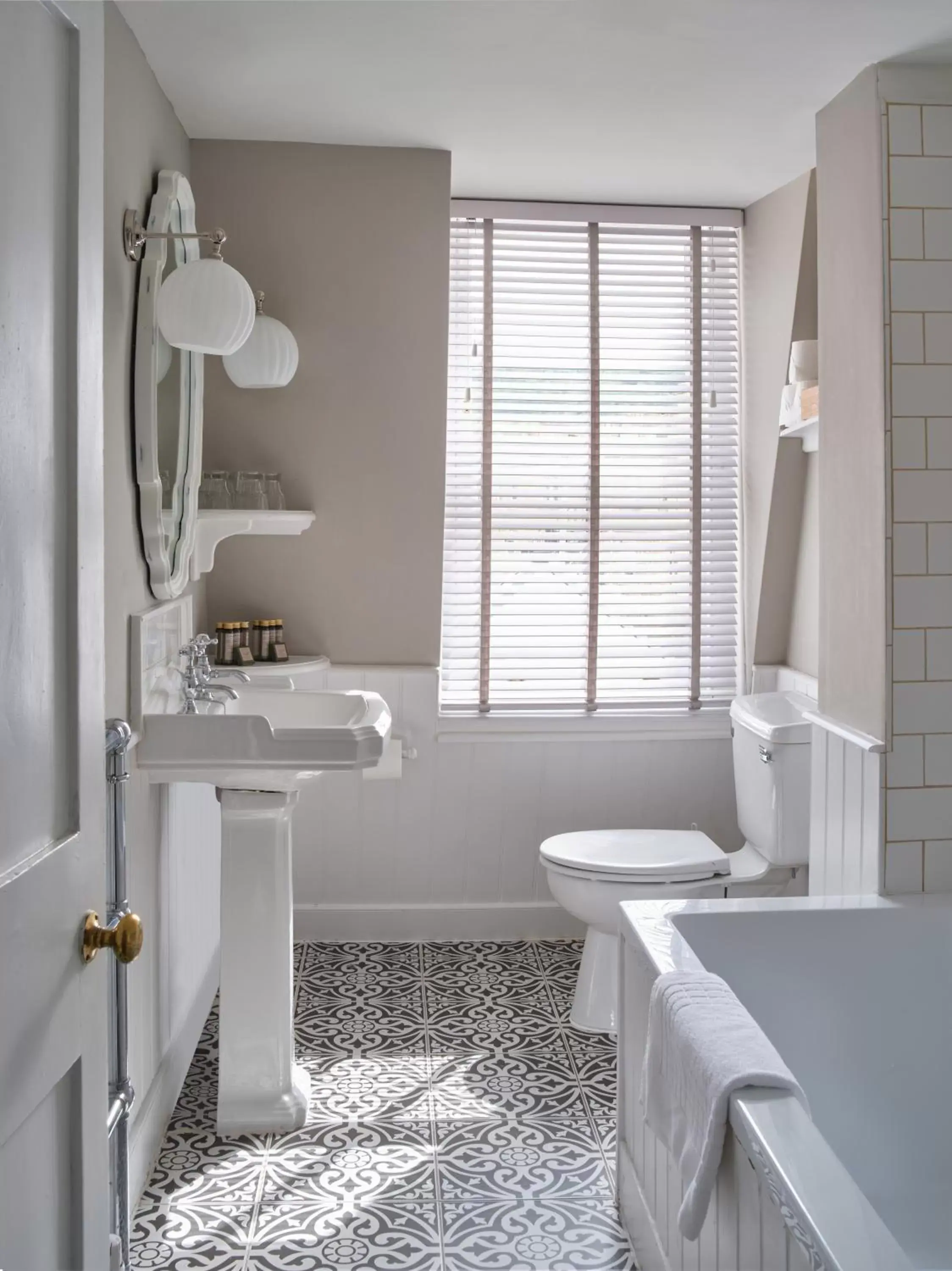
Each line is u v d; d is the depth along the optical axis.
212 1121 2.62
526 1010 3.23
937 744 2.54
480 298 3.74
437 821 3.69
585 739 3.68
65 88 1.04
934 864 2.55
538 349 3.77
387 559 3.50
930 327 2.51
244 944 2.56
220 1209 2.27
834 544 2.78
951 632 2.53
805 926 2.38
